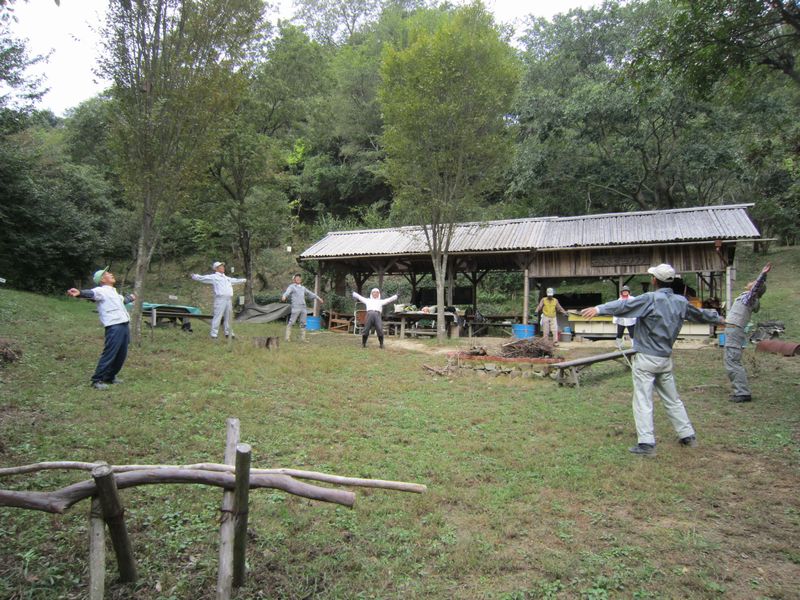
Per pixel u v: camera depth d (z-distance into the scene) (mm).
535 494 4215
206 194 20953
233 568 2850
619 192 26391
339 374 9297
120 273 28141
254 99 20812
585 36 27719
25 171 21391
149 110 10562
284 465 4758
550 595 2871
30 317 13383
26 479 4117
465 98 15141
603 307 5242
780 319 16422
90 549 2637
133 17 10344
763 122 20375
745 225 14461
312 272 25750
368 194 36156
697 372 9758
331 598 2869
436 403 7402
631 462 4914
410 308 17859
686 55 8570
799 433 5742
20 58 20031
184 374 8219
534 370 9328
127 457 4730
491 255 17969
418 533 3559
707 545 3387
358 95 35750
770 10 7730
